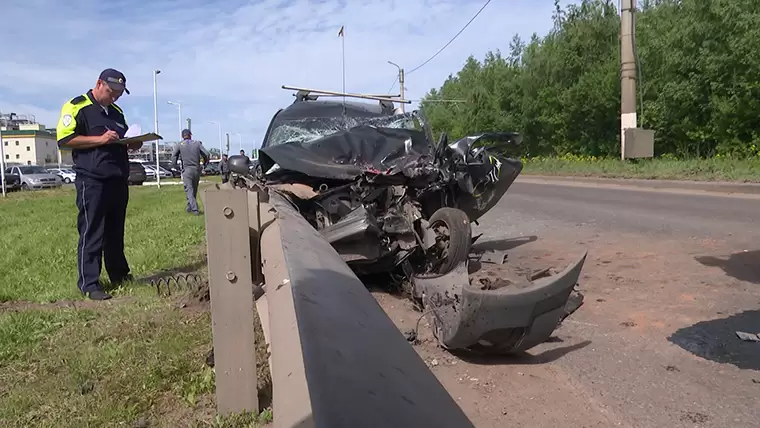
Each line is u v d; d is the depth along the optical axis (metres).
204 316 4.52
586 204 11.88
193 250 7.84
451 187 5.68
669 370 3.40
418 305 4.51
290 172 5.52
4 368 3.59
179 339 3.93
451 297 3.64
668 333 4.00
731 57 19.33
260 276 3.21
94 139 5.14
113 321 4.48
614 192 14.45
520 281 5.02
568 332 4.11
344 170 5.15
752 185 12.62
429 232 4.93
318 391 1.06
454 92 56.00
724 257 6.14
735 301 4.63
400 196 5.17
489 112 40.22
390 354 1.28
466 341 3.36
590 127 30.17
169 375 3.39
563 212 10.77
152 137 5.14
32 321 4.42
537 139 35.47
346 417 0.98
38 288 5.68
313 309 1.46
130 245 8.20
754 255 6.15
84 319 4.57
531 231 8.75
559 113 31.52
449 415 1.11
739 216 8.86
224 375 2.83
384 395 1.08
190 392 3.16
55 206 16.70
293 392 1.41
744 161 17.64
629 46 18.75
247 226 2.79
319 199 5.14
